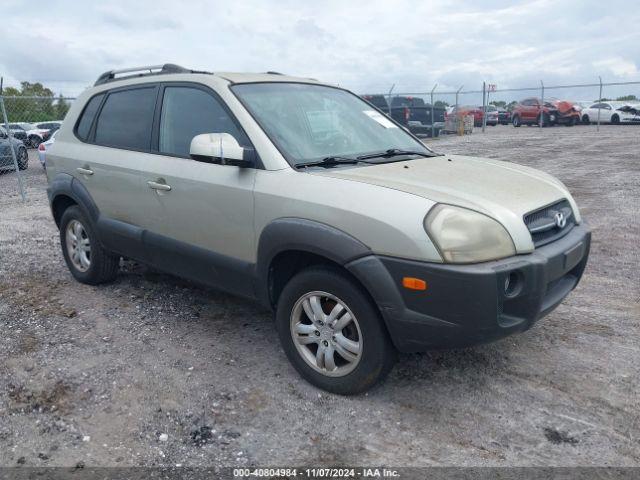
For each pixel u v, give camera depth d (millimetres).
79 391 3578
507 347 4051
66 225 5496
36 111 16422
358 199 3176
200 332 4410
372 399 3428
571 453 2918
